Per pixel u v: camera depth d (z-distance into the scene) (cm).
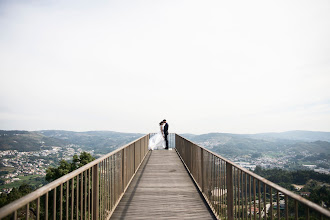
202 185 489
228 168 318
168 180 624
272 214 191
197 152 564
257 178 218
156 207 417
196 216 376
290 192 166
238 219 269
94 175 297
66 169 1941
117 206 421
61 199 200
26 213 145
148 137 1369
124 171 503
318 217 143
